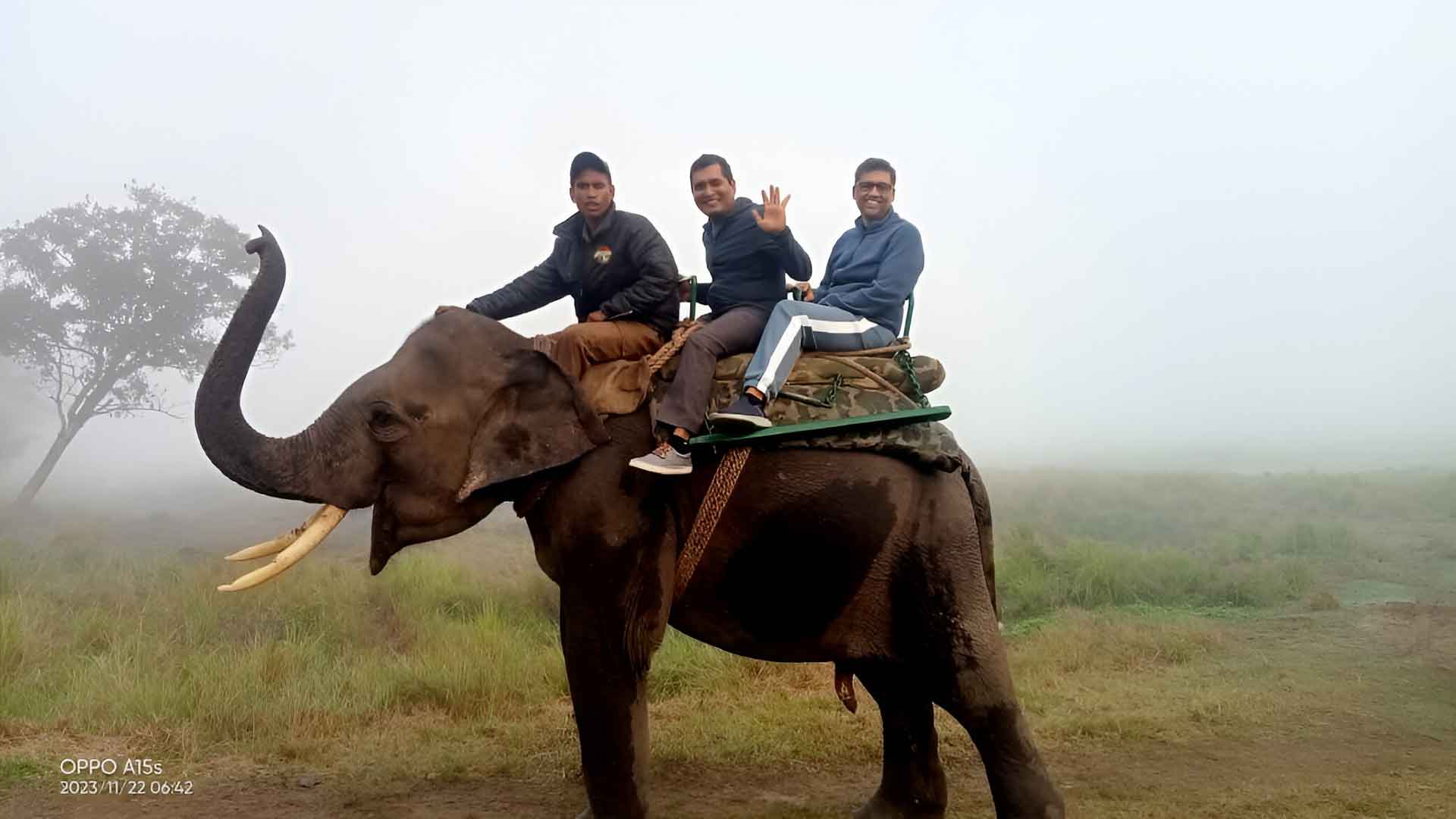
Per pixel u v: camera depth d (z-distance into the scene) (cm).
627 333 388
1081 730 579
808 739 562
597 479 363
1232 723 593
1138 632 812
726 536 365
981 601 369
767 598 371
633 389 373
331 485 348
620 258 399
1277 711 614
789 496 361
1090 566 1035
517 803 467
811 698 643
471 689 638
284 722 566
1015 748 360
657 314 398
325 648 745
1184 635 798
